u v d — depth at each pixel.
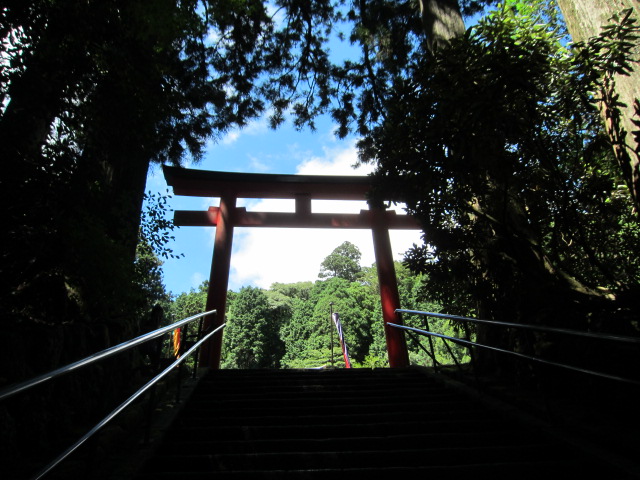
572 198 3.73
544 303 4.03
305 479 2.13
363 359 36.75
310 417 3.24
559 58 4.20
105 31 3.75
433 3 6.65
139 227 5.19
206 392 4.22
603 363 2.89
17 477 1.93
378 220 9.86
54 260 3.44
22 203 3.01
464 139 3.18
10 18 3.07
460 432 2.98
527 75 2.89
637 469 1.97
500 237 4.39
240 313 40.47
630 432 2.25
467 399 3.91
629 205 4.60
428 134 3.33
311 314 40.03
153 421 2.95
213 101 7.89
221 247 9.08
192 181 9.57
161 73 4.68
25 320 3.18
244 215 9.63
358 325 36.81
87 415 3.02
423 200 4.09
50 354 2.74
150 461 2.30
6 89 3.14
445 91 3.15
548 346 3.58
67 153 3.44
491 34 3.15
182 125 7.15
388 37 9.61
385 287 9.09
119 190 5.32
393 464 2.40
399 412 3.45
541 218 4.36
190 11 4.27
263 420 3.20
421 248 4.52
